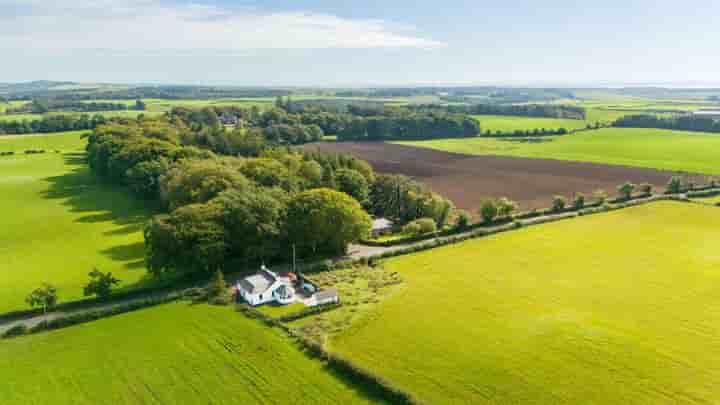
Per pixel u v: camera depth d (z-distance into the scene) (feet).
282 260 289.53
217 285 242.37
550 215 381.19
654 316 214.28
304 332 206.18
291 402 159.02
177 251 255.09
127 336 203.92
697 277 255.70
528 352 187.21
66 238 340.39
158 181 422.00
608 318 213.25
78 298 243.81
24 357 189.37
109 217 389.60
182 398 162.20
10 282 265.13
